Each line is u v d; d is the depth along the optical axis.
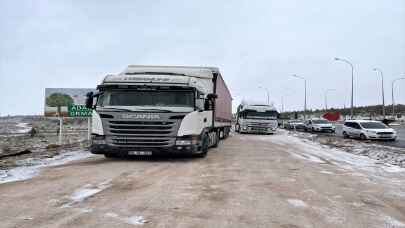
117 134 11.25
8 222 5.03
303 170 10.45
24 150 15.54
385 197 6.99
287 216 5.50
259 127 33.66
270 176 9.20
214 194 6.95
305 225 5.07
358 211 5.89
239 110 38.94
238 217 5.41
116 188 7.45
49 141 23.56
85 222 5.06
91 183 7.98
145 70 14.92
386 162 12.95
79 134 31.42
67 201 6.28
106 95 11.75
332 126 41.22
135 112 11.25
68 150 16.58
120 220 5.17
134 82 11.80
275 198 6.69
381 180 8.96
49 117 22.23
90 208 5.82
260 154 15.00
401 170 10.81
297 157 14.17
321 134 36.50
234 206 6.04
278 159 13.23
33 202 6.19
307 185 8.06
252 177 8.99
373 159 13.97
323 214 5.66
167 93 11.73
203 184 7.95
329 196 6.97
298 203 6.34
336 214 5.68
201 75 15.26
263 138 28.11
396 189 7.81
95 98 11.98
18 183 7.95
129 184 7.89
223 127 24.38
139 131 11.24
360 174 9.90
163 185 7.79
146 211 5.66
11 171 9.72
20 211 5.61
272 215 5.54
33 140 24.70
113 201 6.29
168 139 11.27
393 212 5.88
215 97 13.77
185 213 5.57
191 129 11.44
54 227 4.82
